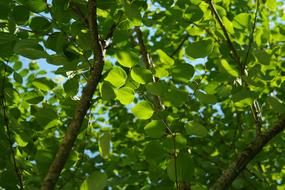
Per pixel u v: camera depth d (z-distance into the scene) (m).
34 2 2.54
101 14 2.86
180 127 3.17
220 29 3.37
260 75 3.12
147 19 3.82
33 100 2.98
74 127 2.16
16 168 2.74
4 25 2.68
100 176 2.13
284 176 4.32
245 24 3.10
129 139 5.63
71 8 2.49
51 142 3.07
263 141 3.22
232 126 5.01
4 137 2.85
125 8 2.44
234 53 3.14
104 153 2.33
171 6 3.81
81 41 2.52
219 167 4.03
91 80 2.26
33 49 2.25
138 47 5.08
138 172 4.71
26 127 3.11
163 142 2.66
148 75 2.54
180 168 2.59
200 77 2.97
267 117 4.67
